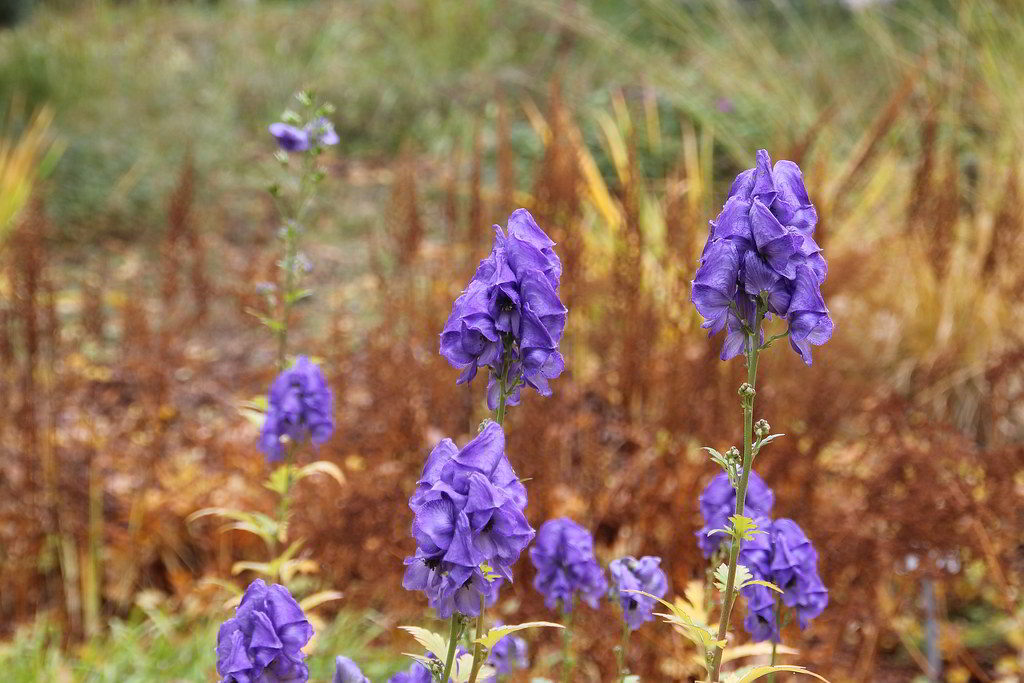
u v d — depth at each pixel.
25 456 5.34
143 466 5.76
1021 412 6.32
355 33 15.34
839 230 7.25
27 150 9.42
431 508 1.88
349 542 5.10
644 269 6.37
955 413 6.29
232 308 8.42
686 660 4.29
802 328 2.12
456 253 7.50
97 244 9.95
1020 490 4.91
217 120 12.62
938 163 7.65
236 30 15.71
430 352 5.79
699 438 5.05
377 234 10.15
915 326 6.75
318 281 9.16
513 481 1.93
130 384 6.86
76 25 14.85
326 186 11.34
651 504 4.89
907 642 4.91
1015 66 7.94
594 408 6.41
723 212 2.20
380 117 13.08
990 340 6.45
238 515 3.78
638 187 5.82
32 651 4.82
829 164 7.92
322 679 4.37
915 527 4.65
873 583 4.75
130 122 12.04
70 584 5.35
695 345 5.94
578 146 7.00
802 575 2.79
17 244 5.73
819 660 4.48
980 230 7.18
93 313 6.71
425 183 10.88
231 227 10.38
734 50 10.02
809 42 10.49
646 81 10.41
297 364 3.73
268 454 3.74
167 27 15.85
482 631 2.18
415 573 1.93
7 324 5.91
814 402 5.04
